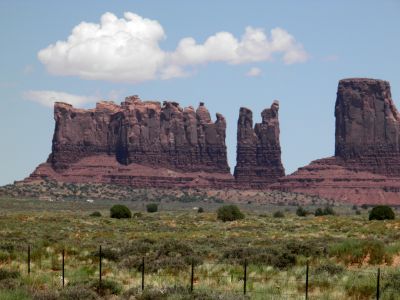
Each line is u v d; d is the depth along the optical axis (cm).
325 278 5197
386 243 8031
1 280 5025
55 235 10344
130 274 5719
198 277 5500
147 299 4375
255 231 12306
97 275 5634
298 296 4566
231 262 6372
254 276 5538
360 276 5153
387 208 15288
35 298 4325
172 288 4553
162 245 7631
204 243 8875
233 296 4303
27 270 5797
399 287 4634
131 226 14125
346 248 6481
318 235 10712
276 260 6219
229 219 17438
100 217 18638
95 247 7969
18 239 8988
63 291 4478
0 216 17600
